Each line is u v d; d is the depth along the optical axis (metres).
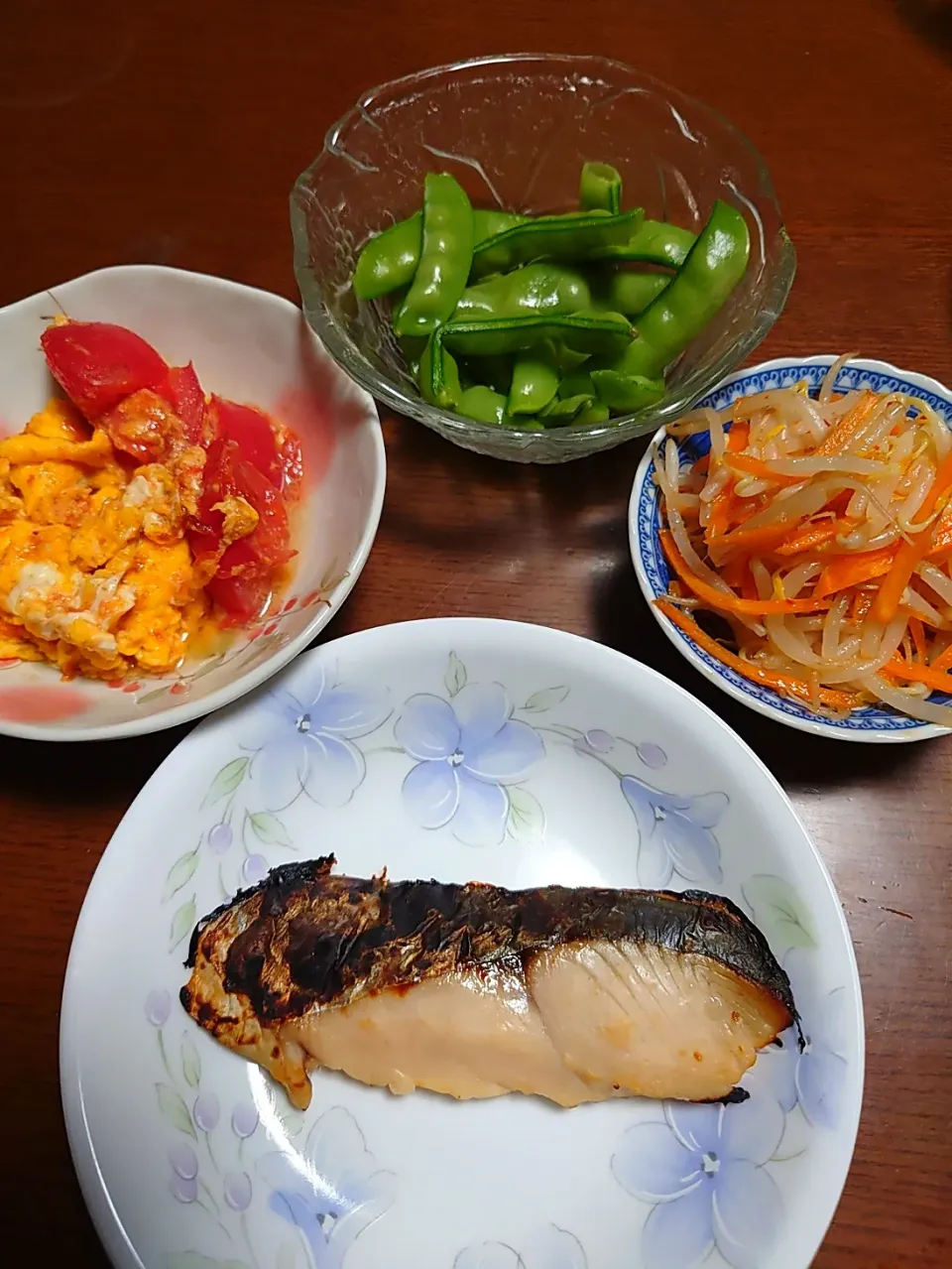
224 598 0.30
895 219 0.37
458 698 0.30
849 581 0.29
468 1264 0.24
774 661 0.29
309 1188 0.25
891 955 0.27
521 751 0.30
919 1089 0.26
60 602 0.29
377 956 0.26
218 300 0.32
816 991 0.25
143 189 0.39
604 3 0.43
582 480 0.34
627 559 0.33
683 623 0.29
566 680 0.29
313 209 0.32
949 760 0.29
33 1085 0.26
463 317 0.32
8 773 0.29
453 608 0.32
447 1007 0.25
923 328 0.35
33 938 0.28
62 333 0.30
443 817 0.30
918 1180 0.25
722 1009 0.25
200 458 0.30
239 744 0.29
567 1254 0.24
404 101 0.33
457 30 0.42
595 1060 0.25
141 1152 0.24
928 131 0.39
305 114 0.40
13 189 0.39
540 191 0.36
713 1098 0.25
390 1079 0.25
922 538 0.28
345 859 0.29
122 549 0.30
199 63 0.42
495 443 0.29
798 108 0.40
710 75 0.41
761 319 0.29
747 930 0.26
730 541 0.30
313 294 0.30
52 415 0.32
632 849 0.29
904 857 0.28
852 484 0.29
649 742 0.29
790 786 0.29
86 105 0.41
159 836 0.27
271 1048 0.26
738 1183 0.24
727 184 0.33
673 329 0.31
